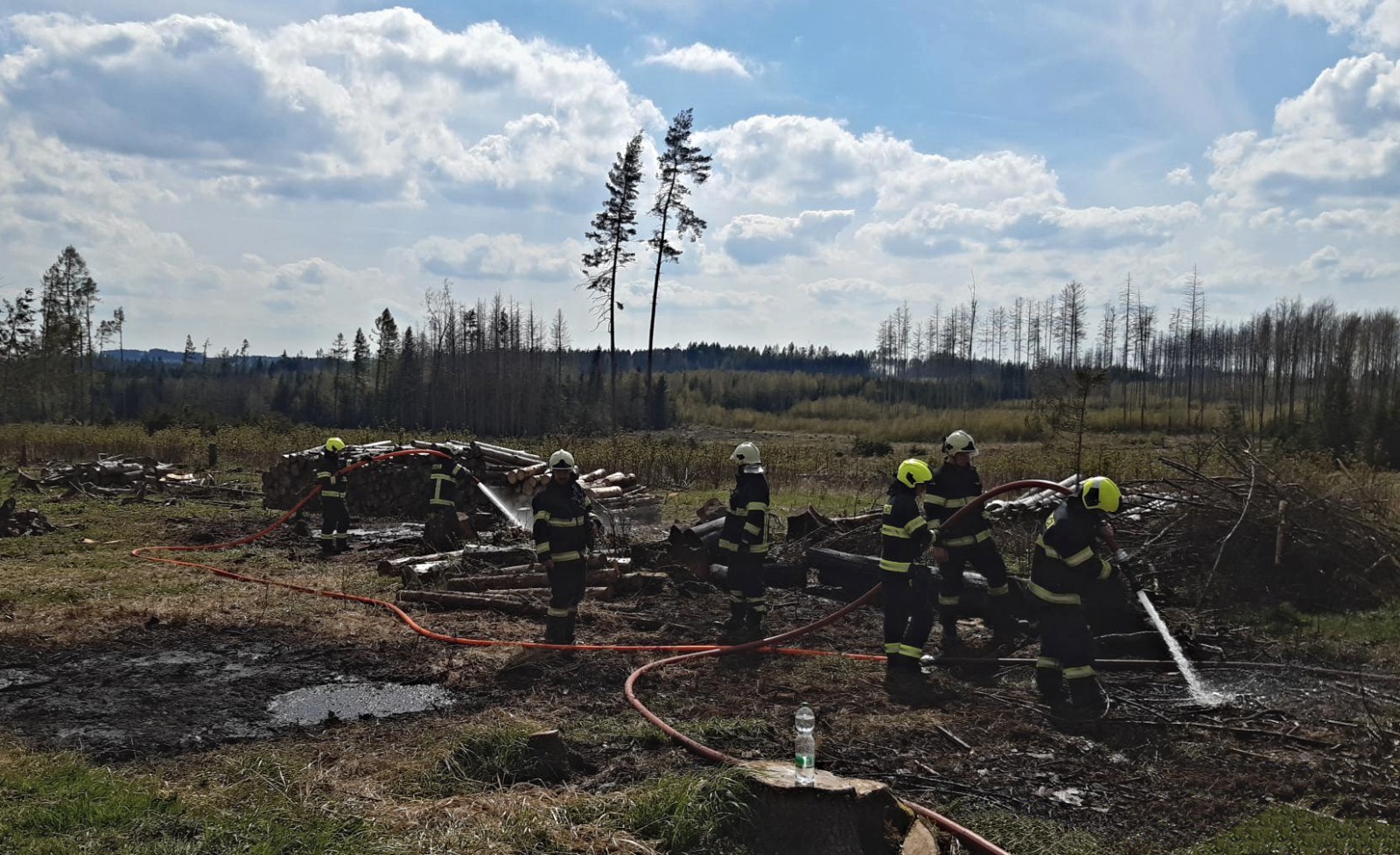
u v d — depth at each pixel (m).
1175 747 6.06
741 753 5.91
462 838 4.47
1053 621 6.96
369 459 15.10
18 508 18.97
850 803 4.54
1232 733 6.32
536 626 9.45
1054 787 5.49
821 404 87.38
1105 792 5.42
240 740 6.12
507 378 61.50
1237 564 10.43
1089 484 6.86
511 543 13.97
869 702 7.08
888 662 7.85
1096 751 6.05
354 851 4.36
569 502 8.41
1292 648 8.38
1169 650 7.98
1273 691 7.20
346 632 9.05
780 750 5.96
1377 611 9.58
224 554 13.79
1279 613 9.61
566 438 27.77
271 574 12.16
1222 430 15.10
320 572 12.27
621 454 25.80
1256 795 5.38
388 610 9.97
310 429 35.78
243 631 9.07
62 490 22.25
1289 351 69.06
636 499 17.75
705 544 11.87
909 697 7.20
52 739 6.09
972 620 9.87
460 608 10.13
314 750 5.86
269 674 7.71
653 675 7.71
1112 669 7.93
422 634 8.92
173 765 5.62
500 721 6.48
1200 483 11.62
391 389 66.56
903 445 53.00
